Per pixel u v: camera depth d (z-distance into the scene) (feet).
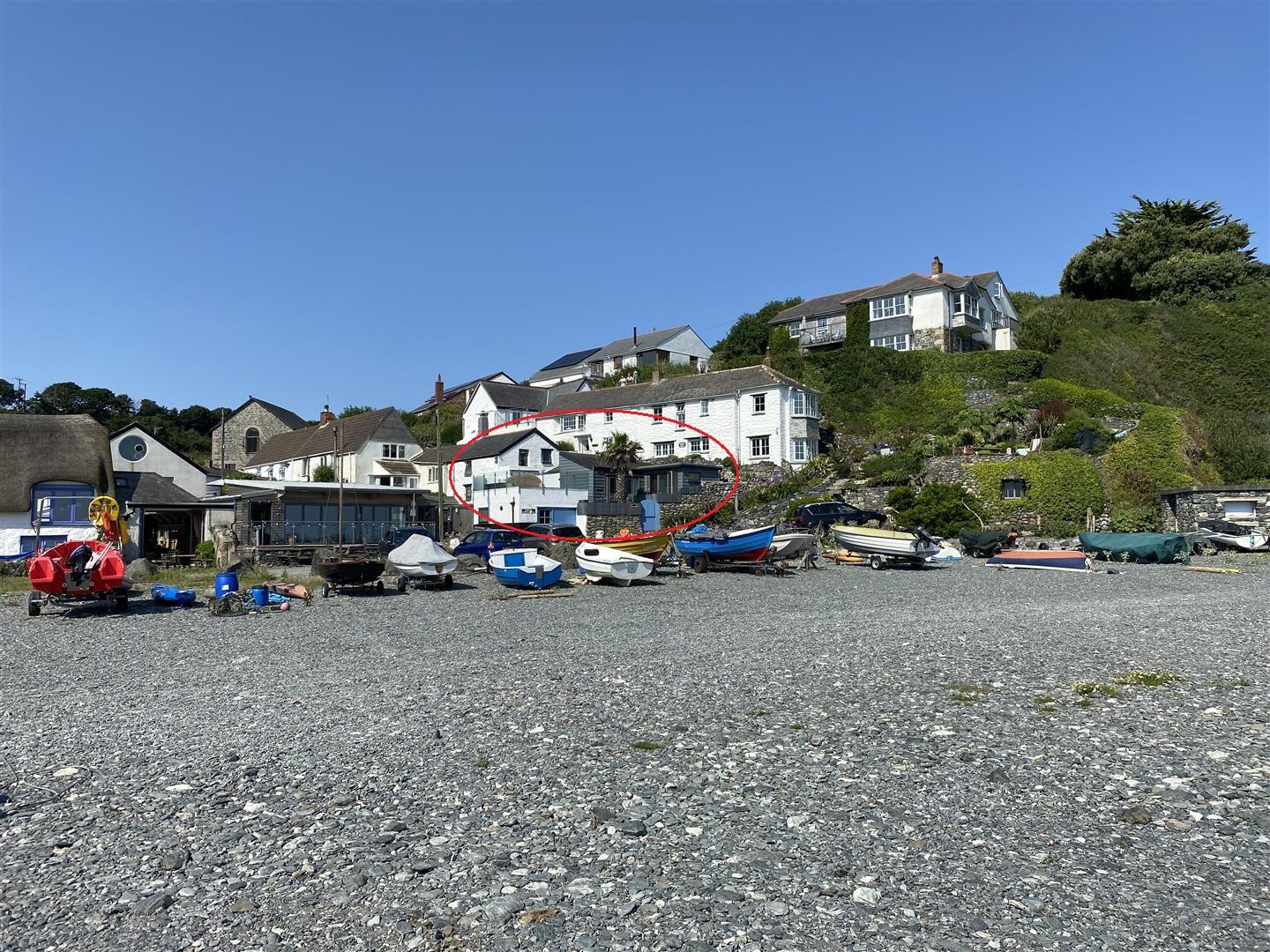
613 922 18.61
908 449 164.86
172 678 47.03
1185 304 239.09
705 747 30.94
